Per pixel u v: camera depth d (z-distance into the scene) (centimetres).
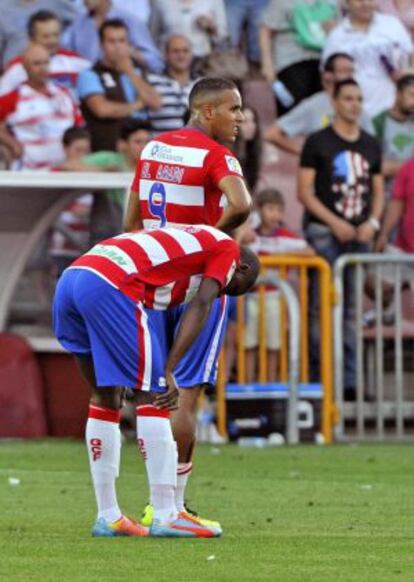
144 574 1694
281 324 4000
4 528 2177
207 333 2188
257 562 1800
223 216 2106
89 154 4159
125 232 2245
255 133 4203
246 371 4047
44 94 4262
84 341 2025
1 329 4144
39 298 4394
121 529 2045
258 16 4581
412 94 4591
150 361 1967
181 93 4378
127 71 4306
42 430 4028
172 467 2033
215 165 2119
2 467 3225
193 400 2189
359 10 4600
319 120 4528
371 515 2405
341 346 4091
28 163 4259
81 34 4366
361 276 4100
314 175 4222
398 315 4147
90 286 1959
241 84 4244
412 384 4478
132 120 4119
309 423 4031
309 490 2809
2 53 4300
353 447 3888
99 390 2036
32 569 1731
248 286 2130
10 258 4156
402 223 4412
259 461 3431
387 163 4609
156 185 2162
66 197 4091
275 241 4106
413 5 4825
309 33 4566
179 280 1988
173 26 4450
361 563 1805
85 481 2941
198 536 2039
